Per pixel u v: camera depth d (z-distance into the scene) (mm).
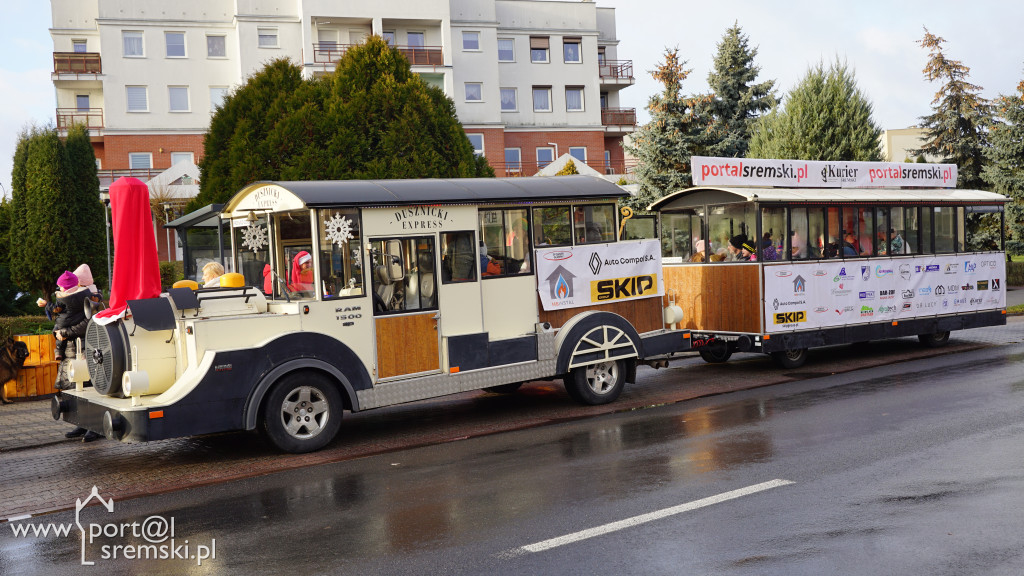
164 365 8367
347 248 8883
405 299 9273
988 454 7133
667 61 27062
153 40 40719
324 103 19203
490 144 45719
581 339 10398
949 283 15086
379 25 42375
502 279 9984
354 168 18906
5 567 5371
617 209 11000
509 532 5562
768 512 5762
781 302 12719
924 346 15359
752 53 35969
